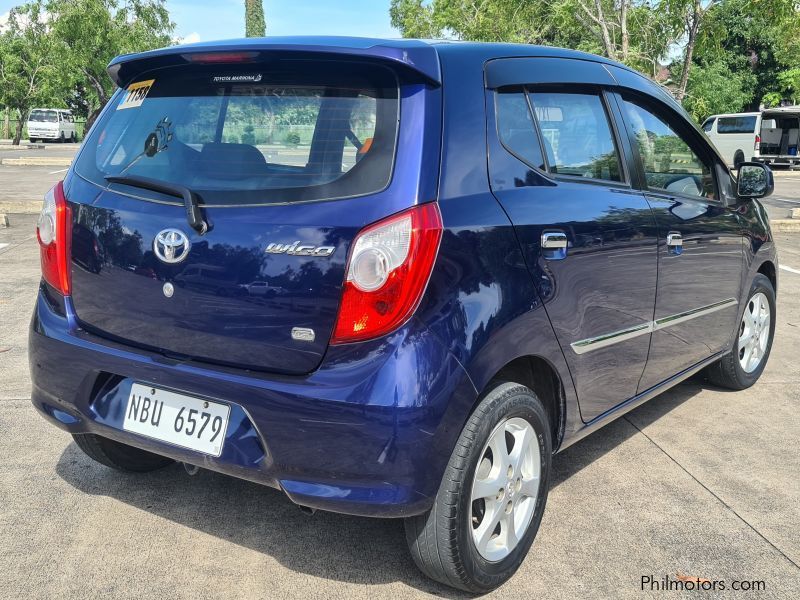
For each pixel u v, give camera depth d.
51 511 3.10
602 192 3.11
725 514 3.23
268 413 2.32
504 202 2.57
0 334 5.53
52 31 28.61
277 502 3.23
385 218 2.25
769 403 4.58
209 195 2.48
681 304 3.70
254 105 2.53
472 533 2.50
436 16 22.47
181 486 3.35
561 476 3.56
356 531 3.02
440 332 2.28
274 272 2.33
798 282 8.09
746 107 36.88
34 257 8.42
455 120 2.47
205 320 2.47
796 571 2.83
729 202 4.29
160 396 2.57
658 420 4.29
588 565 2.83
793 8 13.35
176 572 2.72
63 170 20.42
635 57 14.19
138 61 2.79
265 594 2.61
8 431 3.86
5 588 2.59
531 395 2.66
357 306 2.23
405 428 2.21
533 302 2.60
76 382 2.74
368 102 2.41
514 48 2.91
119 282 2.64
